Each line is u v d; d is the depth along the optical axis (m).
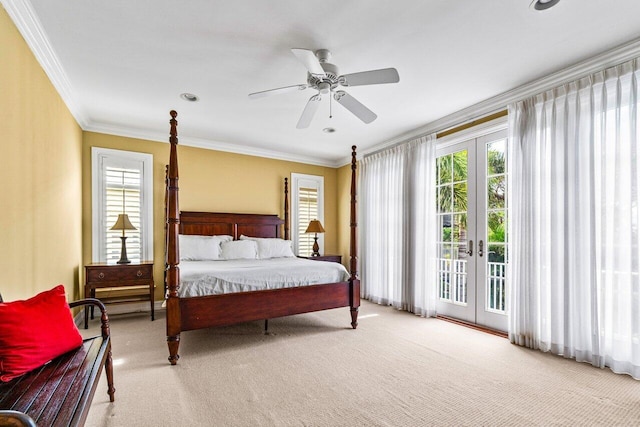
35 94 2.33
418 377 2.31
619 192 2.37
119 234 4.15
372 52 2.42
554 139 2.74
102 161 4.07
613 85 2.43
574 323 2.60
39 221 2.43
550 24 2.09
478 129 3.55
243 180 5.16
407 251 4.29
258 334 3.31
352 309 3.52
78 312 3.55
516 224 3.02
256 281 3.02
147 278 3.78
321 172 5.95
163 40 2.27
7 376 1.32
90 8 1.93
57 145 2.86
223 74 2.77
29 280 2.24
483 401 1.99
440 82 2.92
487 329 3.46
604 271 2.44
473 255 3.69
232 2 1.89
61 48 2.35
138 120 3.89
